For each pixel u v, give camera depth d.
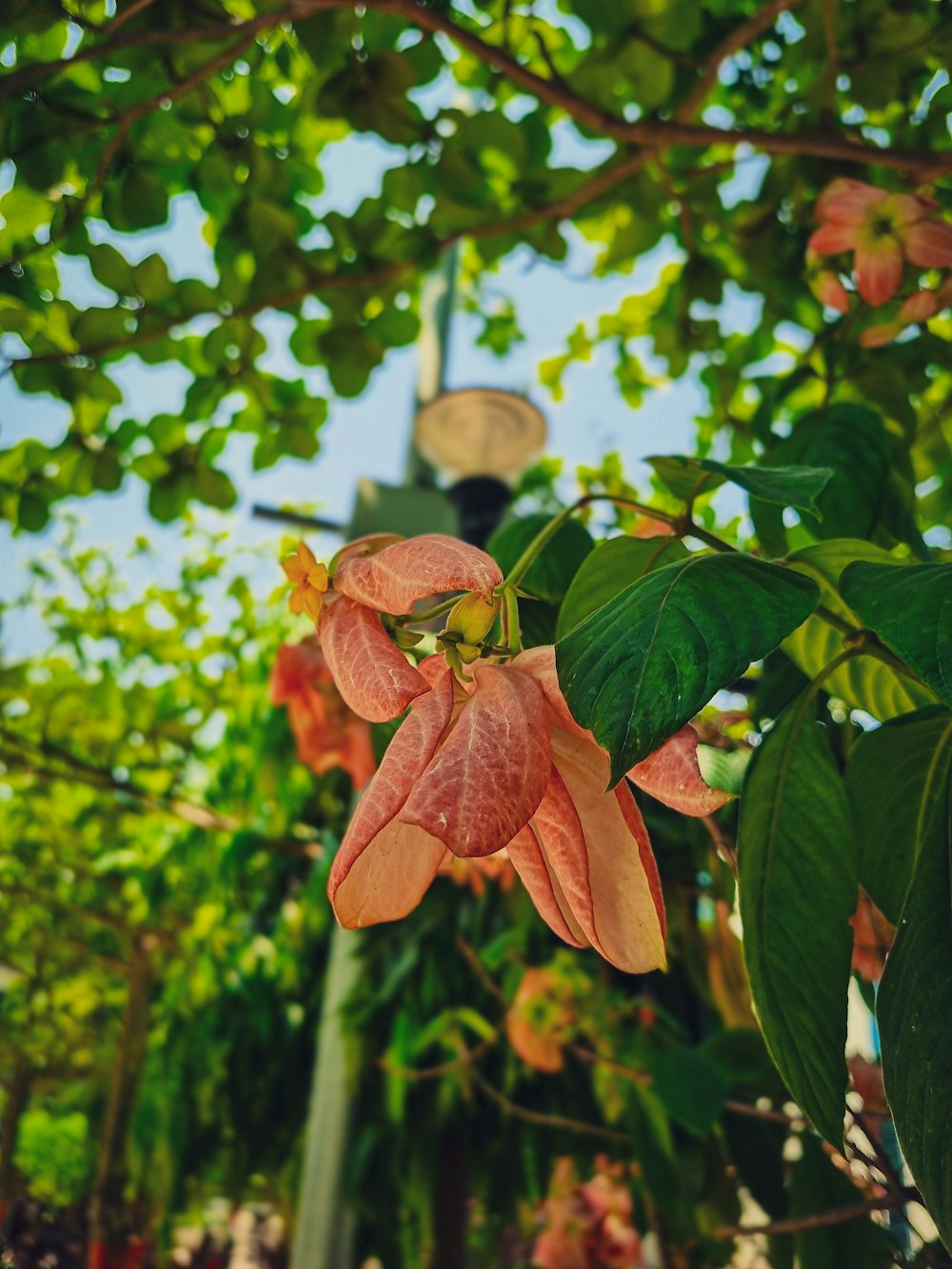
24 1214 4.04
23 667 3.34
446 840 0.51
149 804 3.55
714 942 1.63
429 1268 2.58
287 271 1.65
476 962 2.29
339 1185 2.49
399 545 0.63
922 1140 0.57
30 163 1.41
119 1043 3.89
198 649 3.86
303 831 3.42
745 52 1.76
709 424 2.26
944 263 1.30
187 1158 3.10
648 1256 2.36
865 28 1.54
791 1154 1.69
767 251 1.81
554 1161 2.64
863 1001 1.21
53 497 1.76
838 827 0.68
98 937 4.82
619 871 0.59
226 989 3.18
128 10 1.25
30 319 1.53
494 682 0.58
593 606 0.83
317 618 0.66
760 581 0.58
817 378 1.48
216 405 1.74
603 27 1.56
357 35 1.48
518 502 3.90
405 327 1.75
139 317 1.59
